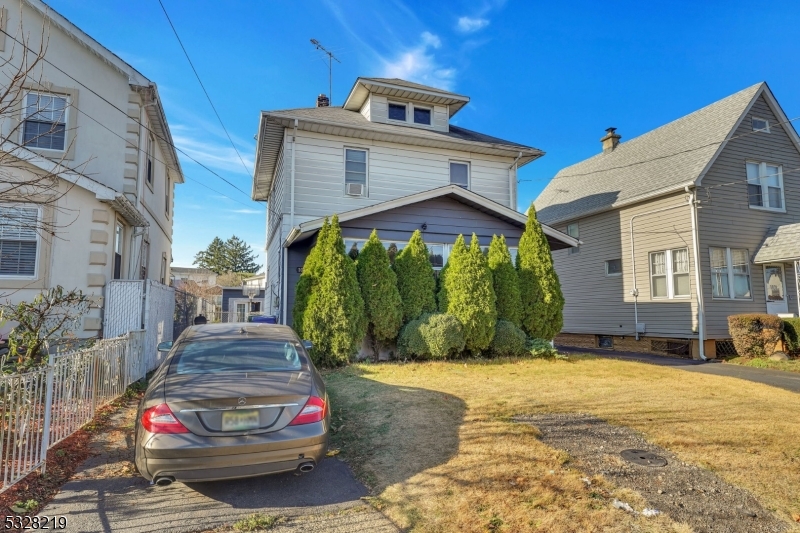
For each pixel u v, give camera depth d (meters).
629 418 5.29
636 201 15.11
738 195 14.10
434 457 4.18
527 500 3.33
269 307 16.75
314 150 13.23
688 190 13.43
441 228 11.42
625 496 3.39
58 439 4.36
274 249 15.38
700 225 13.40
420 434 4.76
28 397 3.63
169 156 16.06
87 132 10.96
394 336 9.62
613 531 2.94
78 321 8.33
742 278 13.88
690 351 13.34
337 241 9.23
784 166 14.98
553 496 3.38
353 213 10.40
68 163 10.57
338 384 7.21
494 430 4.79
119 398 6.75
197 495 3.57
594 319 17.09
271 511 3.31
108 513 3.25
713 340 13.08
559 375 8.00
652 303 14.62
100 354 5.86
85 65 11.12
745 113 14.18
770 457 4.15
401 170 14.16
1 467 3.37
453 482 3.66
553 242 12.70
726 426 5.03
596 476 3.72
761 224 14.33
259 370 3.95
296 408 3.55
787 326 12.04
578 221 18.14
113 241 9.67
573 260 18.39
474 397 6.18
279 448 3.38
